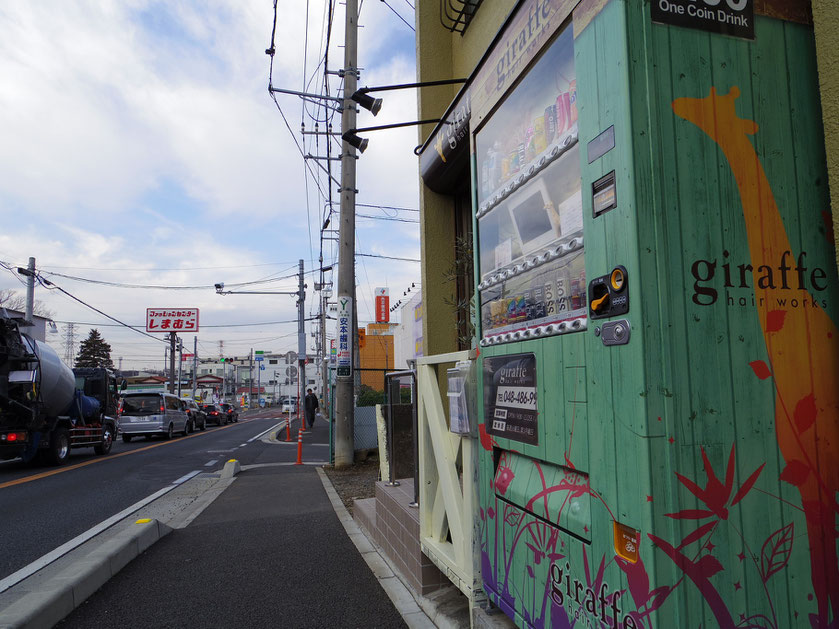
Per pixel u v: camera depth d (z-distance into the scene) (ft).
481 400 8.96
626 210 5.34
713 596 5.07
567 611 6.41
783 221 5.65
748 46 5.77
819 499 5.43
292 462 42.73
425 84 16.58
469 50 18.01
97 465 44.16
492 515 8.48
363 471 33.78
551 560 6.79
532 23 7.61
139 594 13.14
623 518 5.37
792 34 5.94
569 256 6.61
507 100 8.57
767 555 5.25
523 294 7.80
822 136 5.86
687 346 5.23
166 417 75.77
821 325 5.64
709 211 5.44
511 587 7.82
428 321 17.56
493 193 9.09
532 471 7.48
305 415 83.05
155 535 18.07
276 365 324.80
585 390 6.08
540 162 7.33
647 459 5.05
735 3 5.77
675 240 5.31
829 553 5.42
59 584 12.27
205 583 13.83
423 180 17.48
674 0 5.60
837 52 5.34
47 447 43.21
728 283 5.42
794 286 5.60
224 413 131.13
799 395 5.49
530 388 7.33
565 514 6.48
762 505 5.28
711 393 5.25
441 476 10.72
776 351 5.47
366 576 14.02
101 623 11.50
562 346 6.57
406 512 13.04
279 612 11.93
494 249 8.96
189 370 366.43
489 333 8.95
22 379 39.58
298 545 17.07
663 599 4.96
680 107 5.49
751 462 5.28
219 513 22.63
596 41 5.91
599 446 5.80
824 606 5.36
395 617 11.51
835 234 5.32
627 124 5.35
